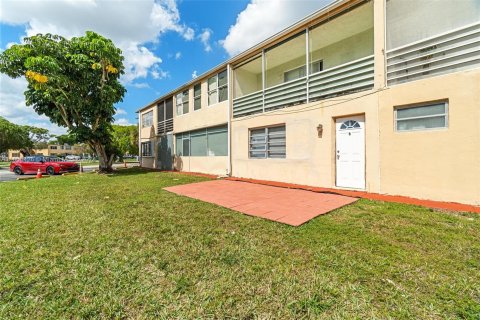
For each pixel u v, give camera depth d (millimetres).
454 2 5246
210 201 5988
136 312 1978
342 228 3768
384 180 5953
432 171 5176
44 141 66000
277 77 11219
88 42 12961
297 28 8188
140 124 21844
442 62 5188
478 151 4590
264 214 4707
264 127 9602
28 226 4180
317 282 2322
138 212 5047
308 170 7824
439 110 5133
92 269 2670
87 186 8992
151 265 2750
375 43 6176
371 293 2141
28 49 11648
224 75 11648
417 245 3092
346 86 6883
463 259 2707
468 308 1911
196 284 2354
